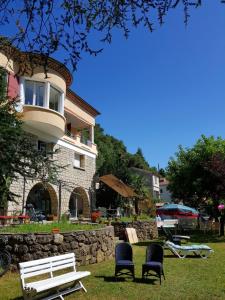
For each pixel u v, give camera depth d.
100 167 38.38
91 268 11.79
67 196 26.70
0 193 10.21
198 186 27.36
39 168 10.41
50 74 23.11
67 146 27.84
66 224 15.77
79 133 34.69
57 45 4.15
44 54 4.20
